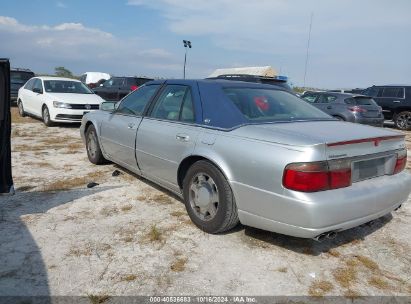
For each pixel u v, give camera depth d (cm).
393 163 352
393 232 394
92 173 575
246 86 419
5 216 404
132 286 287
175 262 321
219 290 285
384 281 305
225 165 340
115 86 1708
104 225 388
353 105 1237
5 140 353
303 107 425
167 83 461
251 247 349
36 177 550
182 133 394
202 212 376
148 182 532
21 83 1755
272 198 306
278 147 306
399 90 1544
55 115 1080
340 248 355
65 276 296
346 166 305
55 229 375
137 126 473
